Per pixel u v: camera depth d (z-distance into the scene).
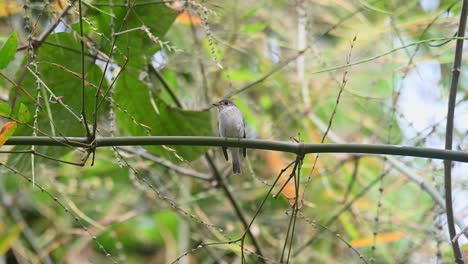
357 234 11.37
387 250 11.40
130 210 12.72
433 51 10.50
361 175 12.23
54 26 8.25
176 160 9.32
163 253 13.43
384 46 11.07
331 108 12.56
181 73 11.39
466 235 7.54
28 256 11.08
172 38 10.58
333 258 11.91
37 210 12.52
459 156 6.46
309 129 11.91
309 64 11.81
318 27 11.49
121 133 10.30
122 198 12.79
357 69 11.59
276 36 12.84
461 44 7.27
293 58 9.81
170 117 9.21
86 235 12.19
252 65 12.12
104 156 11.80
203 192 12.22
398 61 10.12
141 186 11.19
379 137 11.35
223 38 10.77
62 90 8.59
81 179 12.56
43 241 11.91
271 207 12.79
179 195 12.30
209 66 10.91
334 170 11.20
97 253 12.98
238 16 10.99
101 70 8.66
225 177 11.46
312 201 11.99
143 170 11.52
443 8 10.09
